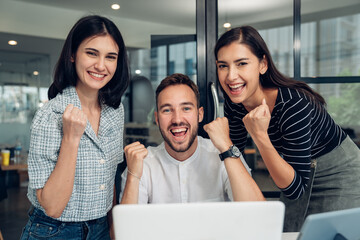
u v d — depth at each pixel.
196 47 2.09
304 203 1.67
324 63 2.14
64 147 1.13
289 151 1.42
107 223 1.41
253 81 1.38
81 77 1.26
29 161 1.19
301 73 2.14
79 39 1.24
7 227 2.45
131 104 2.11
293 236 1.19
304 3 2.12
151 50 2.10
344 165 1.58
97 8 2.09
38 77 2.28
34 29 2.19
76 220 1.28
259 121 1.25
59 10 2.16
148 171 1.41
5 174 2.43
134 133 2.12
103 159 1.33
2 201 2.45
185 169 1.38
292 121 1.38
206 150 1.41
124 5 2.08
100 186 1.31
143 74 2.11
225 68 1.39
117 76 1.38
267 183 2.12
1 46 2.19
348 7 2.13
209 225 0.78
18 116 2.40
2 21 2.17
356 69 2.15
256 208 0.77
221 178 1.40
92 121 1.36
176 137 1.31
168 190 1.41
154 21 2.09
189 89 1.32
